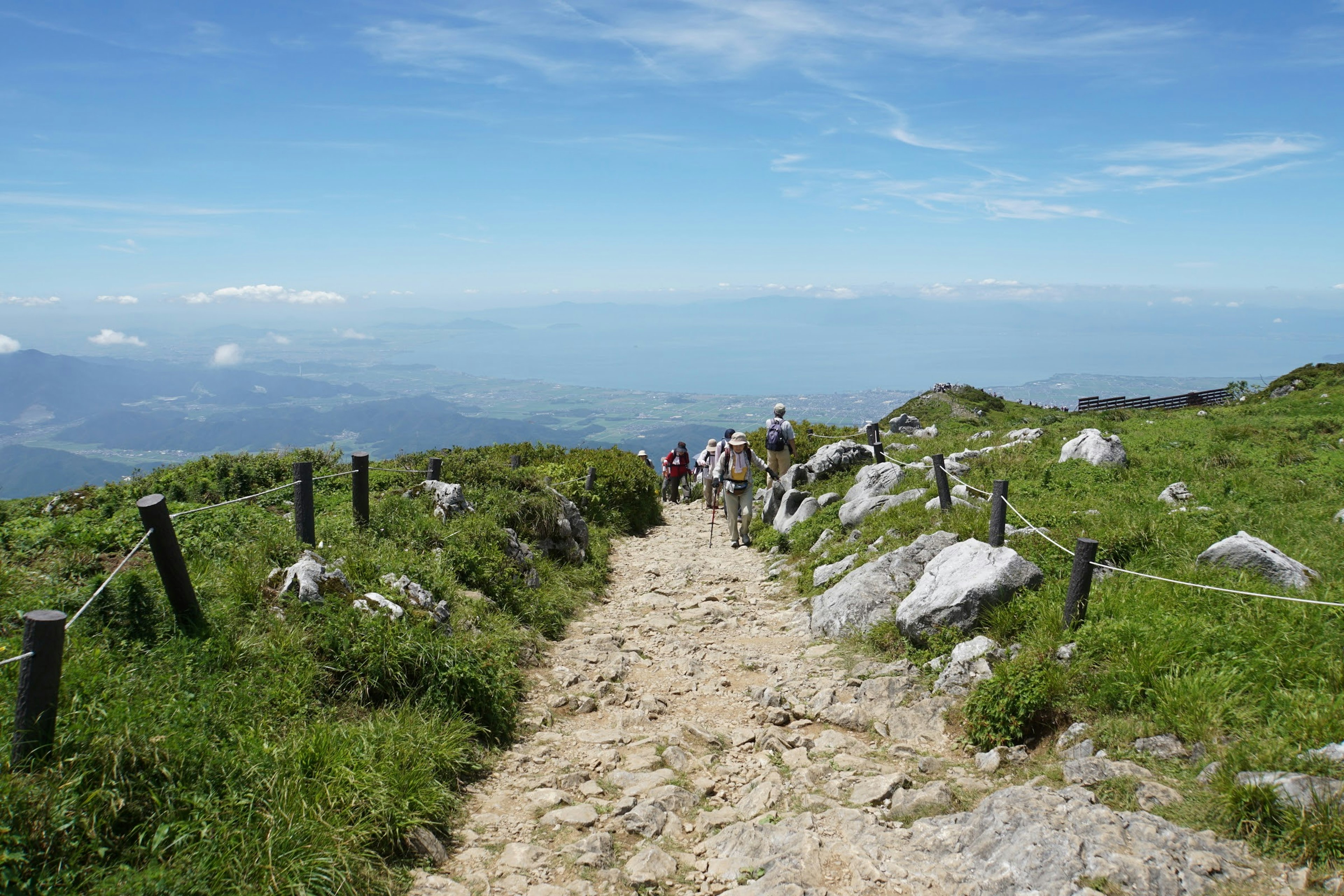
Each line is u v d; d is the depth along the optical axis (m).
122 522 8.61
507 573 10.83
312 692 6.25
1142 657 6.09
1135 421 24.62
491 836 5.40
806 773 6.22
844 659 8.86
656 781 6.27
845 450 19.58
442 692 6.88
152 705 4.96
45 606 6.11
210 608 6.62
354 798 4.91
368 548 9.42
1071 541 9.45
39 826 3.91
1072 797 4.85
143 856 4.15
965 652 7.59
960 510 11.64
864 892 4.52
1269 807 4.29
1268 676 5.60
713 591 13.26
